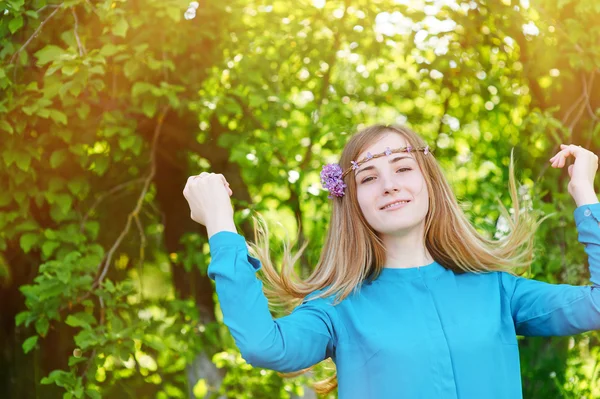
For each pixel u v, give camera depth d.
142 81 3.49
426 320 1.87
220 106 3.59
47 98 3.29
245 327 1.65
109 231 3.98
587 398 3.80
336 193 2.08
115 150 3.60
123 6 3.31
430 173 2.09
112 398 3.99
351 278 1.98
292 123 3.74
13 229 3.51
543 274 3.65
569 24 3.52
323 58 4.00
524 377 3.83
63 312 3.87
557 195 3.61
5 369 4.06
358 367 1.84
